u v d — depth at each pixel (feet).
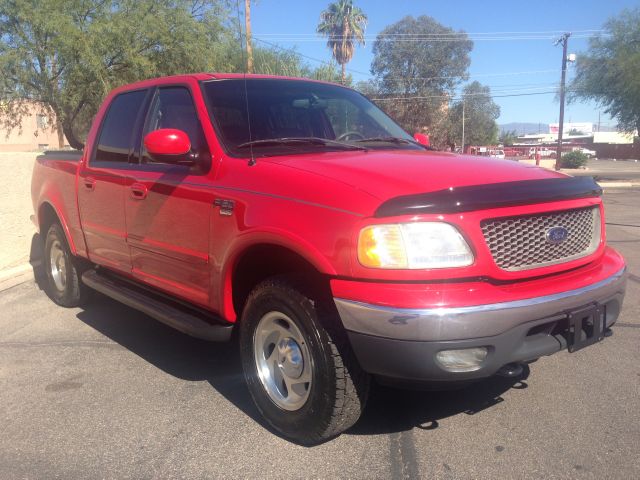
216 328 11.96
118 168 15.07
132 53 57.72
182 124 13.35
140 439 11.02
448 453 10.23
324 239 9.39
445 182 9.62
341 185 9.68
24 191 34.30
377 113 15.75
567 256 10.39
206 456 10.37
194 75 13.99
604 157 252.21
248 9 62.64
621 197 61.16
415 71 155.33
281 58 89.76
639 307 18.38
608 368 13.66
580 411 11.59
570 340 9.80
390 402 12.23
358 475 9.66
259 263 11.53
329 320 9.67
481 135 183.83
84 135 79.97
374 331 8.91
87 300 19.31
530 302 9.16
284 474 9.76
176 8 60.70
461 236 9.06
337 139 13.74
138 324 17.93
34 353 15.62
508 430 10.94
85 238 16.97
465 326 8.68
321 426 10.03
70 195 17.47
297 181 10.21
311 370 9.99
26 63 57.72
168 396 12.84
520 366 9.73
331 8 152.25
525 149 213.66
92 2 57.67
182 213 12.41
